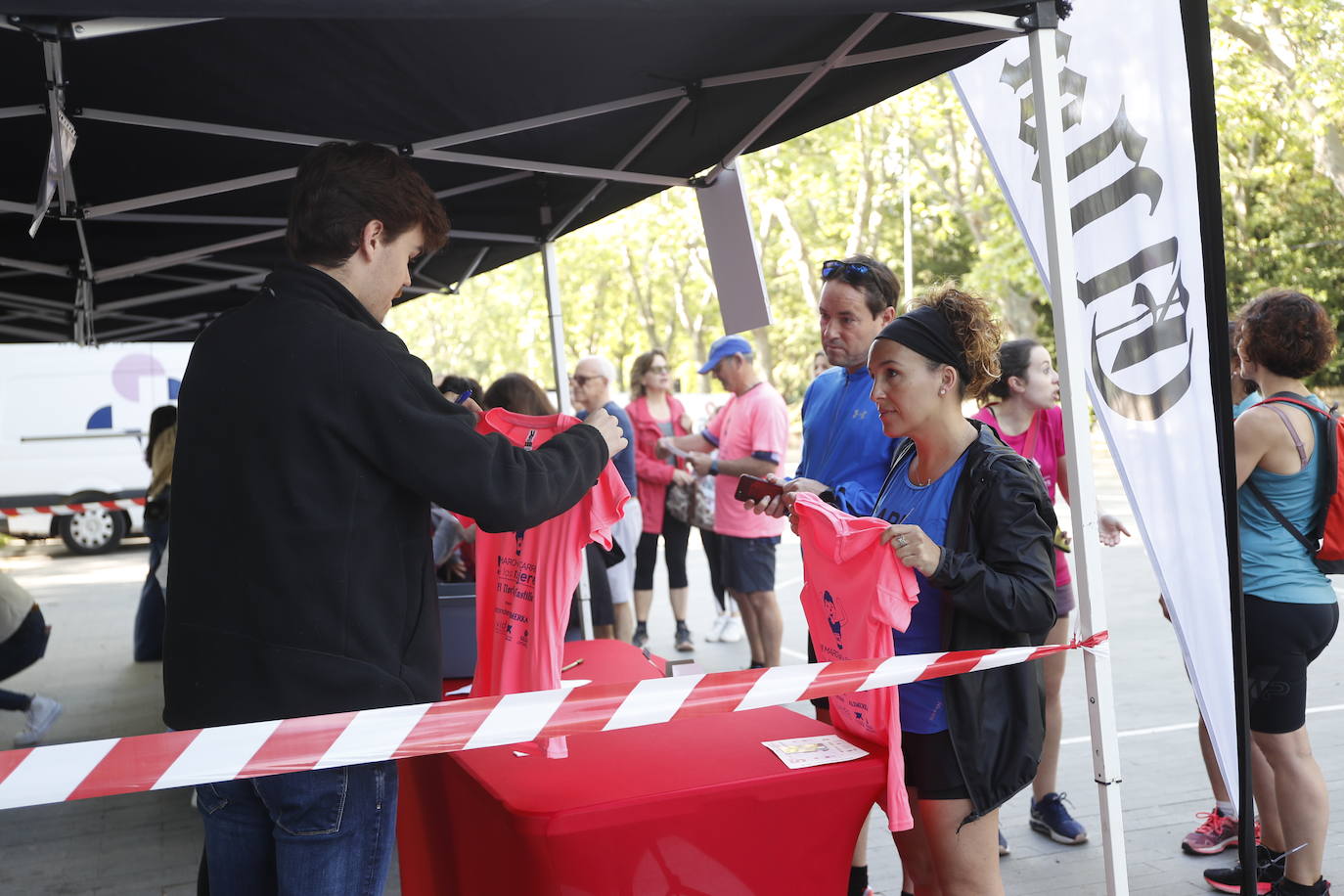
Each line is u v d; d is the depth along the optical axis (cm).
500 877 207
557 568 219
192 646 177
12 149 336
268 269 568
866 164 2266
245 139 348
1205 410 284
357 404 173
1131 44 287
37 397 1369
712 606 905
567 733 189
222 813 193
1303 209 2134
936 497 225
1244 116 1562
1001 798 217
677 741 228
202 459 179
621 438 211
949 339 222
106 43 259
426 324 5075
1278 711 306
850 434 298
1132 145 289
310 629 172
